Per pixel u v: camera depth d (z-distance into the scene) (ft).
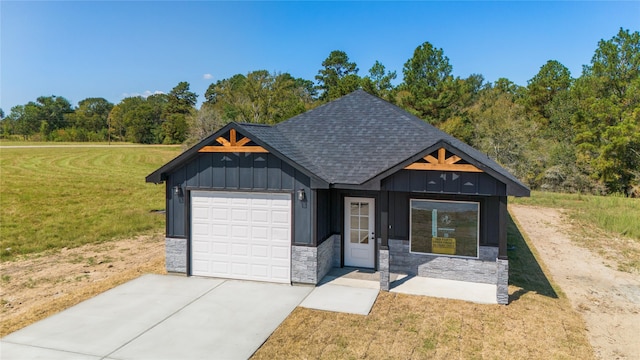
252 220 37.37
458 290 35.17
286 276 36.63
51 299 33.81
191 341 25.64
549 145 127.85
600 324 30.04
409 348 24.98
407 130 44.06
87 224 66.28
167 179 39.32
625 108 122.01
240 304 31.86
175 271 39.45
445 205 37.96
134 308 31.07
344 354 24.18
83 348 24.61
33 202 84.43
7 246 51.34
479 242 37.11
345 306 31.42
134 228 63.52
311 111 51.01
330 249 40.50
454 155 31.58
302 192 35.58
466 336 26.68
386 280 34.68
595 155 118.83
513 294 35.14
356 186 34.55
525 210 81.46
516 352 24.76
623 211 75.56
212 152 37.60
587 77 137.39
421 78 149.89
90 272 41.55
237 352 24.27
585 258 49.42
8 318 29.60
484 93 207.51
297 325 28.09
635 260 48.73
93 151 194.39
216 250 38.47
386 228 34.45
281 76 183.42
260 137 36.24
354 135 44.52
